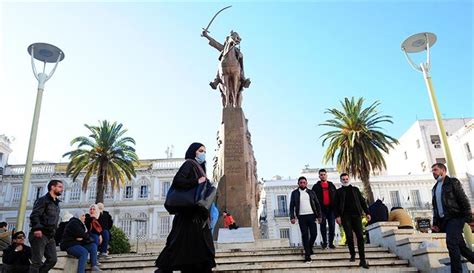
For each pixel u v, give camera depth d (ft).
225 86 42.83
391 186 134.82
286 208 131.13
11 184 139.23
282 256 27.30
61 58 34.81
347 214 24.85
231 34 45.98
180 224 11.96
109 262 27.91
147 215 132.36
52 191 20.44
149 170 138.31
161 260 11.74
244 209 35.70
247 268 23.94
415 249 25.00
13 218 134.72
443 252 23.18
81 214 25.82
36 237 19.11
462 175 130.82
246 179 37.22
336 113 87.40
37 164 142.31
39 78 33.50
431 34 32.71
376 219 35.37
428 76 32.17
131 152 98.68
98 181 93.61
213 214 13.58
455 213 18.38
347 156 83.76
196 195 11.87
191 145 13.70
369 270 23.49
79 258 22.50
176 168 138.00
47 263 19.74
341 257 26.63
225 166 37.78
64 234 23.07
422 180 133.90
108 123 98.07
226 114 40.83
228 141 39.17
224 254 27.86
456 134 135.95
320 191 30.91
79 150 93.61
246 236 33.68
